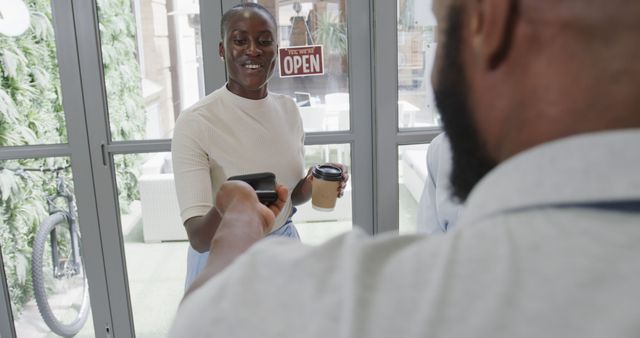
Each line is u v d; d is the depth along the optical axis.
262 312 0.33
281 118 1.80
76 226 2.63
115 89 2.39
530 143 0.31
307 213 2.55
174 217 2.54
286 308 0.32
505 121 0.32
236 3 2.30
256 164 1.69
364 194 2.53
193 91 2.39
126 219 2.54
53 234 2.67
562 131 0.29
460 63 0.34
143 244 2.57
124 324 2.63
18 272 2.61
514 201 0.30
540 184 0.29
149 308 2.63
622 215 0.28
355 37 2.36
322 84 2.41
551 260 0.28
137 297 2.62
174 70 2.37
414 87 2.40
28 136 2.42
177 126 1.65
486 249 0.30
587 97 0.28
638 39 0.27
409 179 2.51
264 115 1.73
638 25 0.27
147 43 2.35
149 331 2.65
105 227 2.51
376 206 2.51
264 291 0.34
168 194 2.51
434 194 1.33
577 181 0.28
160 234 2.56
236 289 0.34
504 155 0.33
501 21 0.31
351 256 0.33
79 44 2.31
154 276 2.60
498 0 0.31
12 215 2.54
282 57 2.37
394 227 2.53
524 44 0.30
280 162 1.74
